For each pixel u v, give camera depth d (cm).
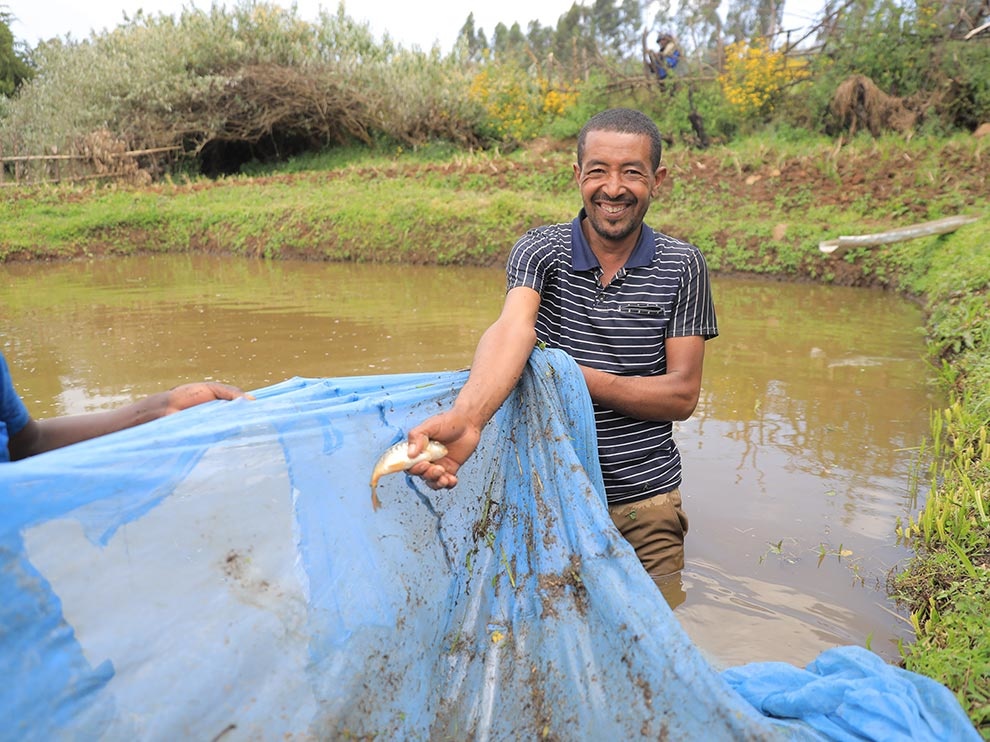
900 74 1367
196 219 1372
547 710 189
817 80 1453
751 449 416
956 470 362
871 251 932
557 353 243
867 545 315
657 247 281
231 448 178
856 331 676
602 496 249
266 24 1880
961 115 1320
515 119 1784
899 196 1081
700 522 336
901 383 524
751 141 1364
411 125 1844
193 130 1830
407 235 1177
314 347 614
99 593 150
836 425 448
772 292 891
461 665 201
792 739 173
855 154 1198
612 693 182
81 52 1928
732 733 164
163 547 161
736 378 538
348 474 199
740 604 275
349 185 1508
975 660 221
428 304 804
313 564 181
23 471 146
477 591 213
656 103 1602
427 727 187
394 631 188
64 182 1631
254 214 1331
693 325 280
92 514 152
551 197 1331
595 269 278
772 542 318
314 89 1817
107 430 194
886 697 179
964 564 278
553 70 1978
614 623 189
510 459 232
